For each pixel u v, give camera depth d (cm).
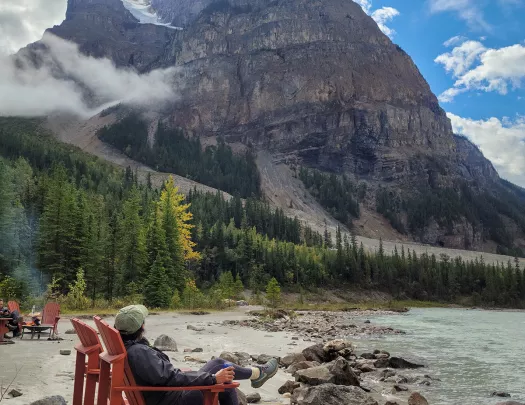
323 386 992
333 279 13775
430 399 1176
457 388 1333
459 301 14875
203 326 3098
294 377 1307
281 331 3098
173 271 6091
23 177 8969
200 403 527
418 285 15162
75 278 5800
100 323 511
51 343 1614
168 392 519
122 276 6025
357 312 8169
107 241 5928
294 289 12144
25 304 3494
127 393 503
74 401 575
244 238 12275
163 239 6153
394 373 1520
